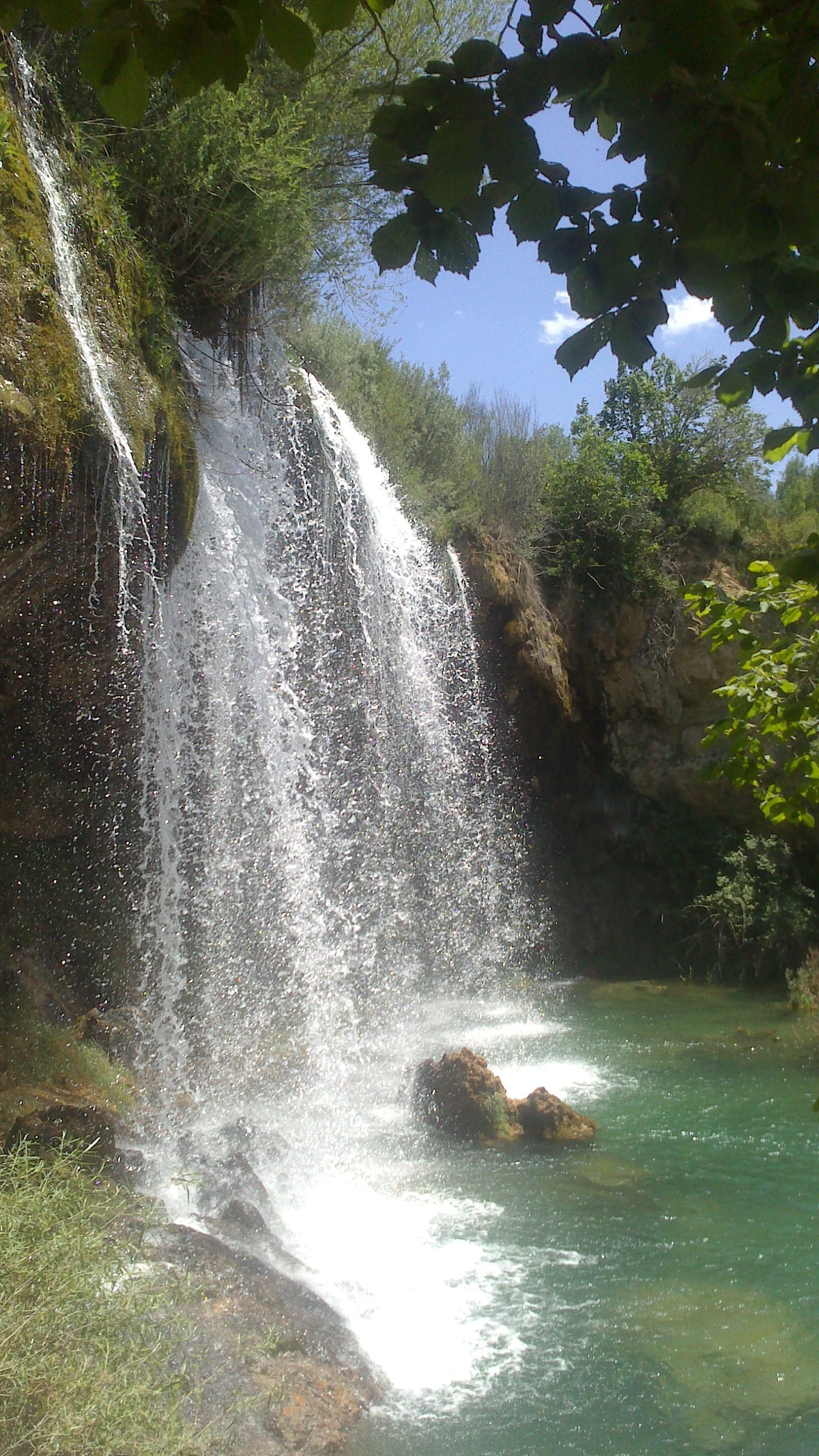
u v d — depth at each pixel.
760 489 19.48
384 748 11.26
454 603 13.11
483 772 13.41
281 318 9.57
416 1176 6.53
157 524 6.53
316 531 9.99
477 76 1.81
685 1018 11.36
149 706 7.56
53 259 5.43
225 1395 3.54
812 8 1.68
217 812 8.59
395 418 13.82
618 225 1.90
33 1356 2.60
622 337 2.04
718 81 1.65
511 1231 5.76
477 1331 4.68
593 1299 5.02
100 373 5.70
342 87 8.48
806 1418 4.11
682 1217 6.02
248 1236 5.00
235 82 1.87
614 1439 3.94
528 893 13.84
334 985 9.98
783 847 14.42
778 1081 8.89
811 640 3.73
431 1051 9.54
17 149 5.34
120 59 1.87
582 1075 9.05
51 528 5.45
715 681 15.16
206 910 8.68
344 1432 3.76
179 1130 6.30
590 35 1.76
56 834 7.61
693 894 14.51
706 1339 4.70
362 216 9.80
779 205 1.71
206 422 7.99
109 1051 7.09
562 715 14.42
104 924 7.88
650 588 15.41
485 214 1.90
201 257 7.78
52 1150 3.85
